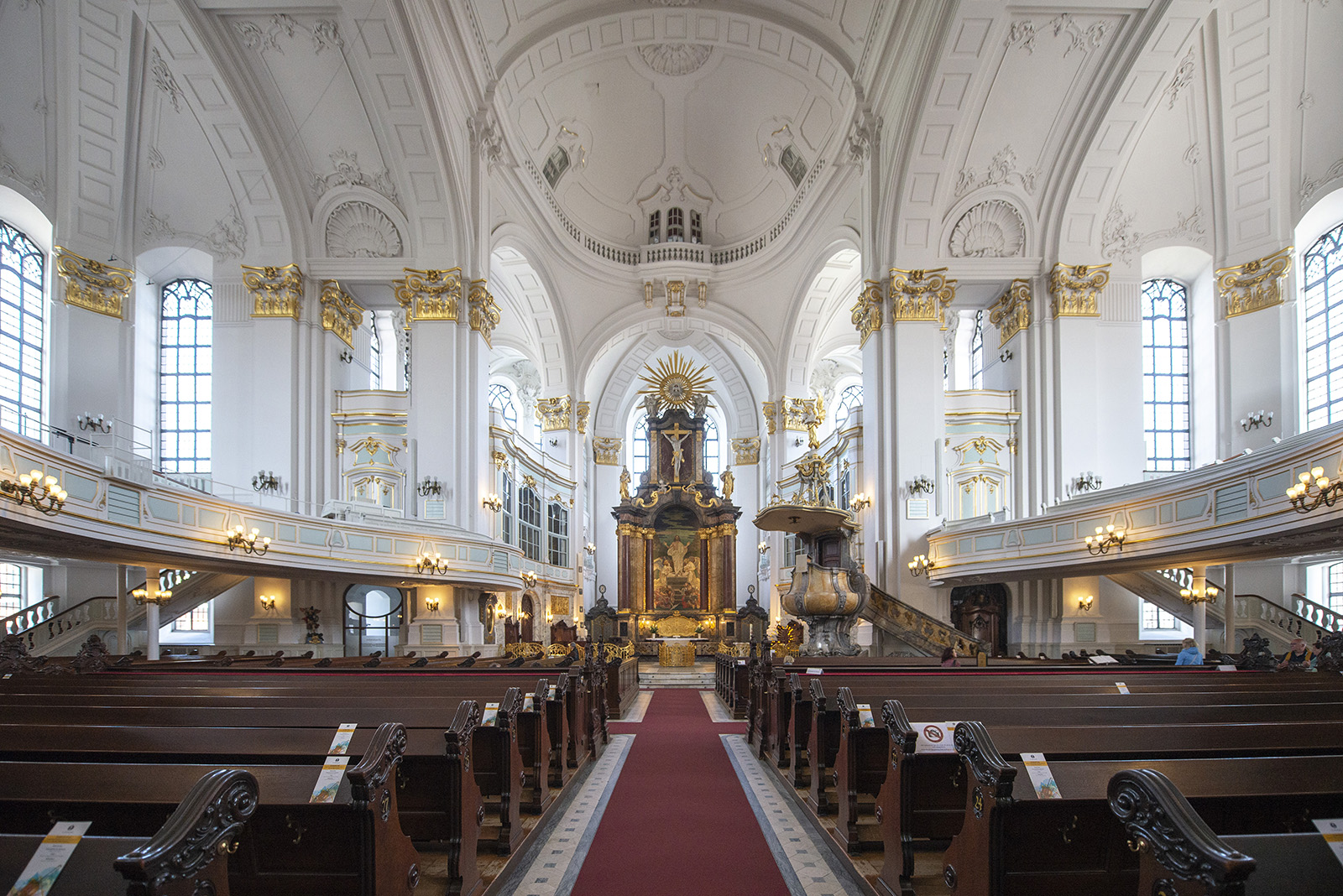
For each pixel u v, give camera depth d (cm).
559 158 2761
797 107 2572
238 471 2119
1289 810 387
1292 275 1984
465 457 2156
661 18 2323
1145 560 1475
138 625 1970
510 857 548
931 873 493
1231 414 2042
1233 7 1819
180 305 2338
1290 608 1945
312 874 356
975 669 1080
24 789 381
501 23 2111
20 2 1727
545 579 2867
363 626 2152
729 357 3584
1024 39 1839
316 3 1748
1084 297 2173
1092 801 350
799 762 752
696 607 3472
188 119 2005
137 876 226
